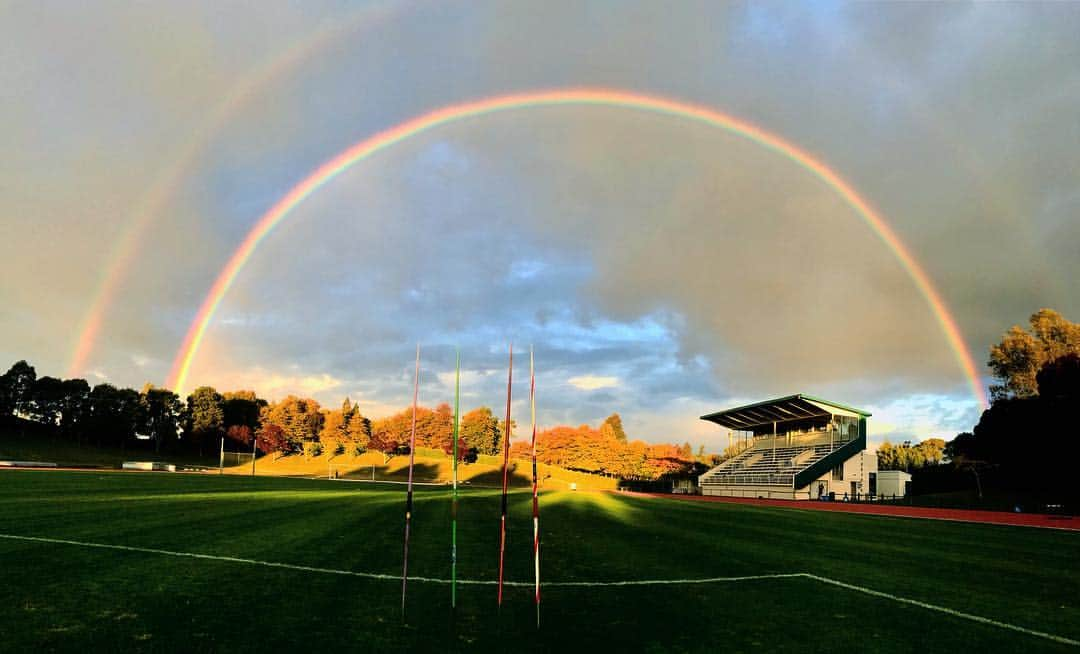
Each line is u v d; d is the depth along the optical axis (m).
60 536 18.19
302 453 138.00
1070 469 58.38
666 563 17.09
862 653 9.80
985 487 68.94
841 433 74.44
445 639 9.73
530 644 9.69
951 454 79.38
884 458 143.50
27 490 35.31
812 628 11.06
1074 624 11.66
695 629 10.81
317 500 33.72
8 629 9.48
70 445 123.31
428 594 12.53
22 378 129.12
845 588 14.45
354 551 17.03
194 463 126.19
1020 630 11.22
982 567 17.94
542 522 26.02
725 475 89.31
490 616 11.13
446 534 21.05
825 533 26.16
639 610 11.96
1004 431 63.00
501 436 132.12
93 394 130.25
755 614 11.93
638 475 121.62
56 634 9.33
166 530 19.95
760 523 30.09
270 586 12.67
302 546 17.59
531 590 13.30
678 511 36.06
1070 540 25.52
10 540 17.28
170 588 12.26
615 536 22.42
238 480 61.88
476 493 46.00
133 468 95.31
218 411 142.00
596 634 10.35
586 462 121.94
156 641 9.16
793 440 85.56
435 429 130.00
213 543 17.66
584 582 14.31
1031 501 57.28
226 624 10.07
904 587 14.73
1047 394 61.06
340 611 11.02
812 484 68.62
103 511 25.11
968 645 10.33
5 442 113.38
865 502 58.97
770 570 16.48
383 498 36.47
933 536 26.17
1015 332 76.12
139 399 134.25
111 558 15.05
